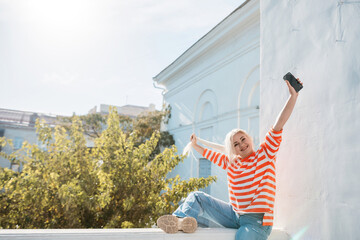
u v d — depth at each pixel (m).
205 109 12.23
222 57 10.78
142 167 4.82
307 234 2.31
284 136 2.66
